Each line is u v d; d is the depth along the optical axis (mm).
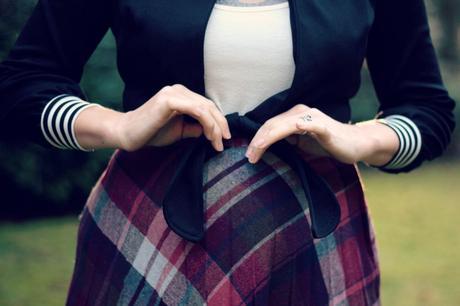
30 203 5367
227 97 1258
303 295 1225
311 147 1267
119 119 1229
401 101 1410
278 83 1258
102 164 5262
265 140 1183
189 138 1250
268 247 1212
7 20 4797
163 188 1246
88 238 1305
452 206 6398
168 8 1227
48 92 1284
